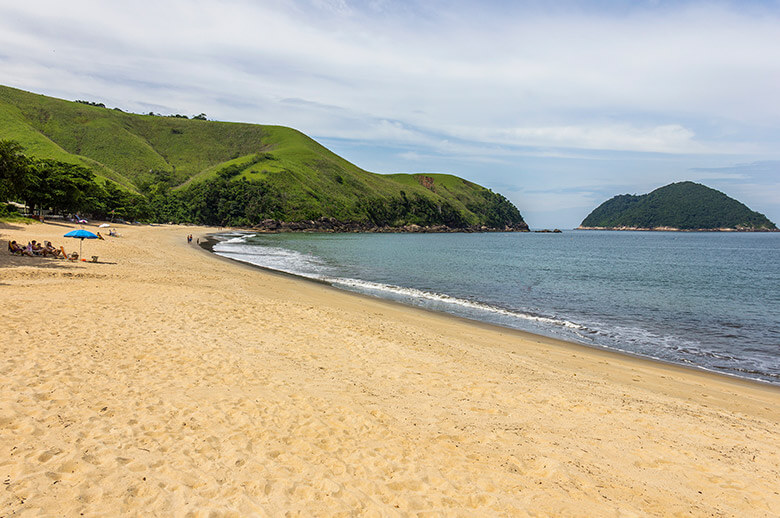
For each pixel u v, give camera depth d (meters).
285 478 4.35
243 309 13.19
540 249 80.25
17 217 50.56
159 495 3.84
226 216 134.12
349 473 4.58
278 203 140.38
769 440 6.49
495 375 8.81
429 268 38.03
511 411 6.85
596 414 6.98
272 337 10.23
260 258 40.59
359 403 6.61
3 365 6.56
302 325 11.88
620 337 14.97
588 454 5.52
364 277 29.73
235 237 84.50
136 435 4.93
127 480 4.02
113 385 6.36
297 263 37.56
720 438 6.39
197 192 138.50
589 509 4.25
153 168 165.12
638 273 39.91
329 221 146.50
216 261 32.84
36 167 58.91
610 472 5.08
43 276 16.05
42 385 6.02
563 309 20.22
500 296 23.42
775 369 11.74
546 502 4.32
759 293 28.00
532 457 5.30
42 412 5.20
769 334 16.30
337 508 3.93
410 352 10.08
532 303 21.53
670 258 63.75
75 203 68.31
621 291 27.27
